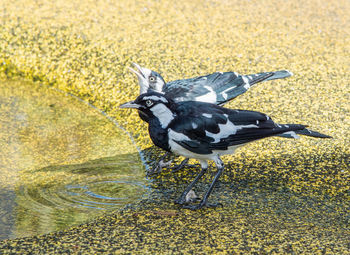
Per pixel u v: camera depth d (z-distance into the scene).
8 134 8.91
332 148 7.61
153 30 11.83
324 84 9.58
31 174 7.64
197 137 6.09
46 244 5.50
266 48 11.05
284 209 6.29
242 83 7.66
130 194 6.99
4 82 10.88
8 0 13.28
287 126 6.28
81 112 9.71
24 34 11.59
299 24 12.34
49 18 12.23
